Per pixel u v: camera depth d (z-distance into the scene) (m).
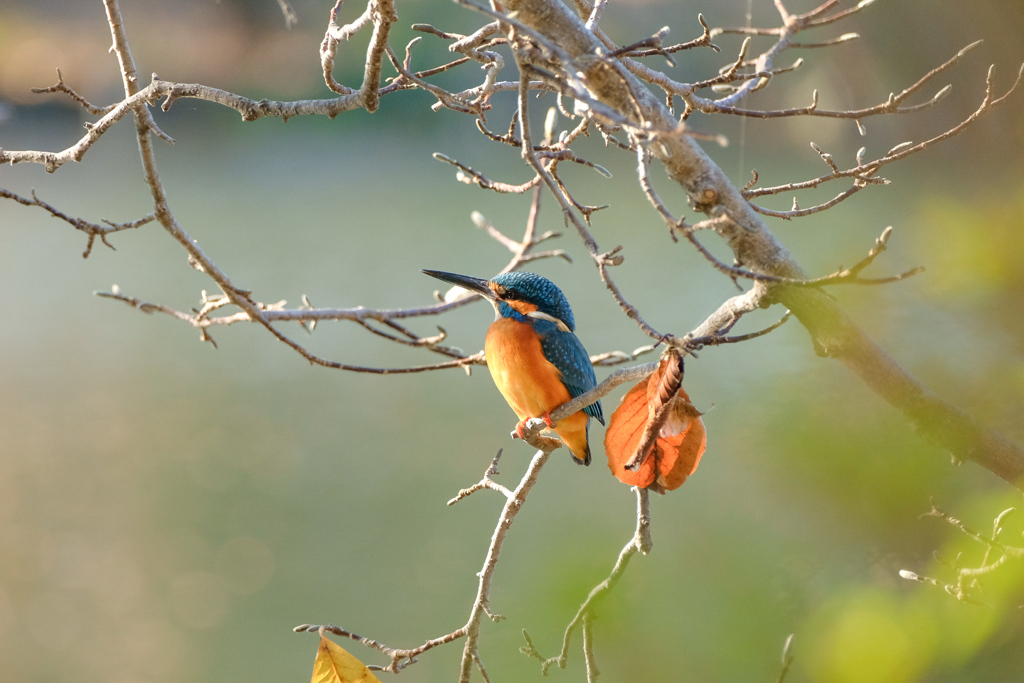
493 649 6.20
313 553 13.63
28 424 17.95
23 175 36.56
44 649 11.91
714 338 3.34
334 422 17.81
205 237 29.34
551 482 13.72
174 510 14.95
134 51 26.25
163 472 16.19
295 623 12.18
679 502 6.83
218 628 12.02
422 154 38.09
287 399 19.19
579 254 24.92
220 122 38.66
